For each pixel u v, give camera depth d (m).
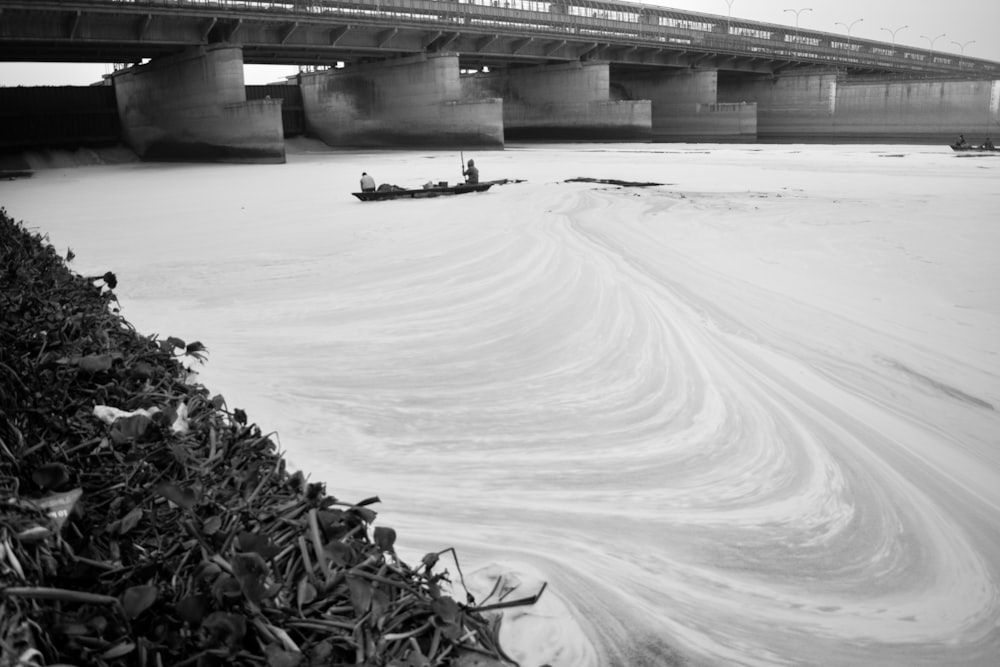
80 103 64.88
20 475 2.68
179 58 58.84
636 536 5.85
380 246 19.22
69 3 47.09
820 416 8.49
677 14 93.06
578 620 4.60
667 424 8.28
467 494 6.54
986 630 4.78
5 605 1.95
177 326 12.45
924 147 57.44
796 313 12.55
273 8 57.69
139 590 2.14
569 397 9.09
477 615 2.90
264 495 3.02
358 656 2.32
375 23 62.97
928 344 11.02
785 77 97.38
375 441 7.73
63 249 20.28
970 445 7.83
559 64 81.12
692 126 91.38
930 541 5.91
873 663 4.43
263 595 2.27
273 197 32.16
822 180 31.86
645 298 13.43
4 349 3.76
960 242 17.47
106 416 3.35
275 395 9.07
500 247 18.27
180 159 61.84
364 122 74.50
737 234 19.25
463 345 11.23
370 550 2.85
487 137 65.62
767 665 4.34
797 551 5.73
